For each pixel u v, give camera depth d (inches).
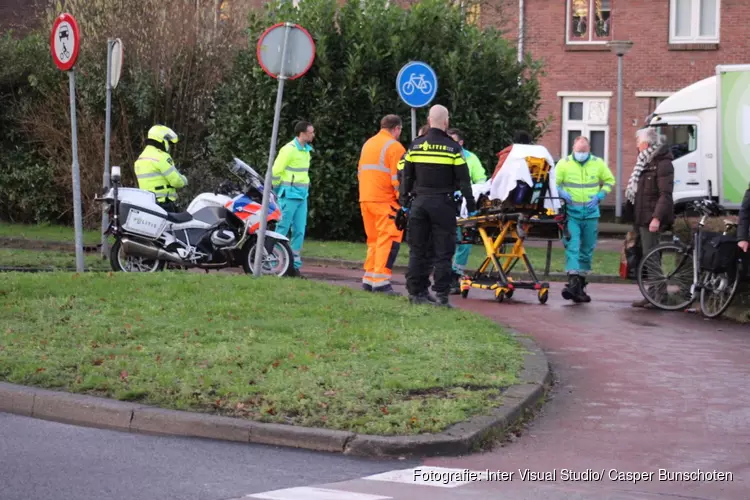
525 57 1250.6
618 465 352.8
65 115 1268.5
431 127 632.4
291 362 452.1
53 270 770.8
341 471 335.6
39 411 396.5
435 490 316.5
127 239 739.4
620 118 1533.0
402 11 1219.9
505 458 359.6
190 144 1290.6
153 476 322.0
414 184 636.7
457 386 431.5
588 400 447.8
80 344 474.9
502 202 741.9
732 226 697.0
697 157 1352.1
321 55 1186.0
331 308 589.6
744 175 1272.1
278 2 1235.9
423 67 834.2
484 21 1608.0
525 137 754.8
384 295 656.4
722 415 422.9
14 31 1504.7
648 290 727.1
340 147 1205.1
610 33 1708.9
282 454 354.0
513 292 783.7
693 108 1358.3
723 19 1660.9
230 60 1280.8
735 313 676.1
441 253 631.2
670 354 551.8
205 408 385.7
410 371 446.3
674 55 1683.1
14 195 1301.7
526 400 416.2
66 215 1318.9
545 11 1723.7
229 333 506.3
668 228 735.1
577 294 756.0
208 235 753.6
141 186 786.8
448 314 596.4
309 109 1205.7
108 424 384.5
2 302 556.1
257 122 1210.6
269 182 687.1
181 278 645.3
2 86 1325.0
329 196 1200.8
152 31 1259.8
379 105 1197.7
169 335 498.9
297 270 834.2
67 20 692.7
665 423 410.0
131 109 1267.2
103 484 311.7
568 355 546.6
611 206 1695.4
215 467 334.6
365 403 395.5
